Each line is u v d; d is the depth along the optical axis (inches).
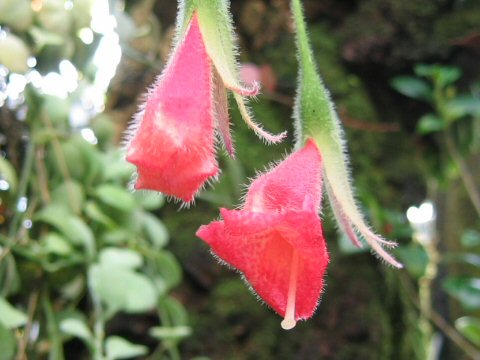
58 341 8.8
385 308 11.1
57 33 9.3
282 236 4.1
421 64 12.6
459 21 12.5
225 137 4.7
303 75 5.3
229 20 4.7
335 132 5.2
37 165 9.3
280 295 4.1
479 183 18.0
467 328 13.4
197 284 10.5
